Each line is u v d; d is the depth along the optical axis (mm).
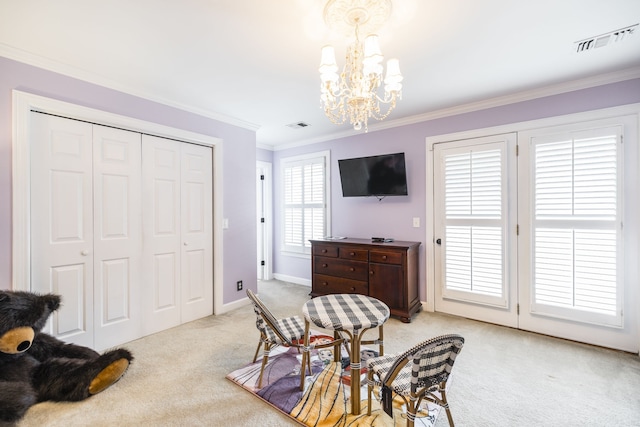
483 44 2016
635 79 2385
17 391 1605
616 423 1657
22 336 1756
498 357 2389
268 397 1880
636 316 2404
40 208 2207
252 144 3830
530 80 2580
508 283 2963
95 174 2494
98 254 2514
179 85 2635
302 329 2125
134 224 2744
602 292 2514
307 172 4645
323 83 1730
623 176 2428
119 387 1999
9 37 1895
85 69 2334
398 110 3336
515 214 2926
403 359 1324
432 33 1882
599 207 2512
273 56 2154
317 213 4527
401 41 1971
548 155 2736
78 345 2213
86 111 2385
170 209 3023
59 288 2301
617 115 2447
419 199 3551
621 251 2436
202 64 2266
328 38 1925
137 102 2715
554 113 2721
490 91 2814
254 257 3896
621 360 2320
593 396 1891
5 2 1548
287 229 4961
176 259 3076
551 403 1828
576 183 2605
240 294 3709
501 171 2969
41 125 2209
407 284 3146
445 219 3332
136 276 2758
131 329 2721
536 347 2551
